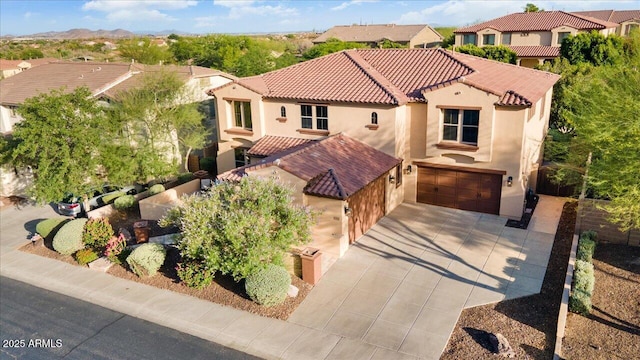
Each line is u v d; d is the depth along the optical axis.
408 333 14.49
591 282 15.17
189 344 14.57
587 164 19.08
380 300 16.30
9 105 33.25
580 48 48.56
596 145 17.27
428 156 23.42
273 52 86.56
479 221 22.38
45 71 37.19
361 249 19.97
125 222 24.25
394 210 24.12
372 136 24.00
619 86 17.56
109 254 19.61
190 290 17.44
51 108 22.45
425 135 23.72
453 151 22.42
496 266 18.17
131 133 27.50
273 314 15.77
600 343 13.05
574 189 23.30
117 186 26.59
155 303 16.83
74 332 15.48
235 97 27.55
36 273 19.66
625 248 18.34
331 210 19.06
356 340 14.30
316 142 23.70
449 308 15.65
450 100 21.83
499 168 22.09
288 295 16.58
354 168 21.39
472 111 21.73
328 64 27.86
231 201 16.95
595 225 19.16
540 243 19.89
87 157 23.12
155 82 28.61
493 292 16.42
